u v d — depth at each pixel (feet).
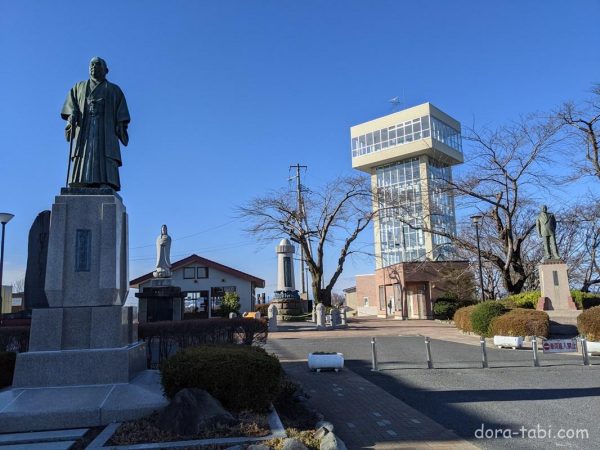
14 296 142.72
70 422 21.11
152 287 81.10
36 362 24.13
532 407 26.99
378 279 167.32
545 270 79.05
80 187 28.37
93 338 25.22
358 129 209.15
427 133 190.70
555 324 68.44
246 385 21.79
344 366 44.65
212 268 153.89
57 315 25.34
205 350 23.75
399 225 192.24
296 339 72.79
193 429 19.11
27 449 18.44
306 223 119.75
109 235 26.96
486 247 107.24
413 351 55.06
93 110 29.40
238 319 40.93
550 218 80.94
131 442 18.34
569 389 31.91
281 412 24.76
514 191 93.25
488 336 68.13
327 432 19.34
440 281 128.98
